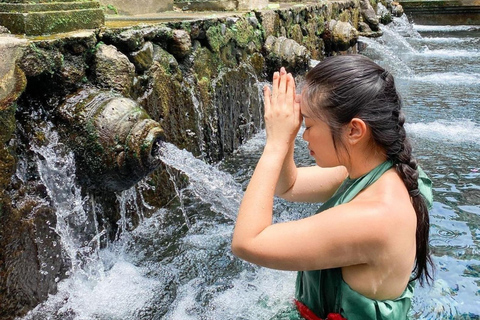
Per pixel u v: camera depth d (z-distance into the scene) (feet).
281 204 11.23
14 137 7.18
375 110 4.71
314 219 4.70
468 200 11.34
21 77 7.06
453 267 8.44
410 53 36.58
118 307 7.73
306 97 4.93
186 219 10.68
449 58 33.96
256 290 7.84
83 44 8.66
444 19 53.62
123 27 10.00
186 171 9.14
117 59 9.23
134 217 10.23
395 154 4.90
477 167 13.52
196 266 8.87
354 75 4.70
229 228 10.30
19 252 7.16
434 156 14.38
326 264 4.69
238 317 7.28
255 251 4.70
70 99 8.28
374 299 4.90
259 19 18.48
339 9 31.22
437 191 11.83
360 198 4.91
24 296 7.28
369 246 4.60
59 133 8.16
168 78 11.50
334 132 4.85
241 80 16.26
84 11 9.40
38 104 8.09
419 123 17.88
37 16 8.36
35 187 7.60
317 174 6.15
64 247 8.06
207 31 13.75
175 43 11.83
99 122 8.07
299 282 5.75
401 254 4.72
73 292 7.97
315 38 26.71
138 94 10.30
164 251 9.39
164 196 11.35
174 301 7.88
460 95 22.57
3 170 6.81
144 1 16.52
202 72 13.56
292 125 5.12
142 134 8.21
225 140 15.02
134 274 8.61
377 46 31.73
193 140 12.85
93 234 8.79
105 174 8.20
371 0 38.65
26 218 7.30
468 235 9.65
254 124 17.56
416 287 7.63
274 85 5.27
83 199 8.54
